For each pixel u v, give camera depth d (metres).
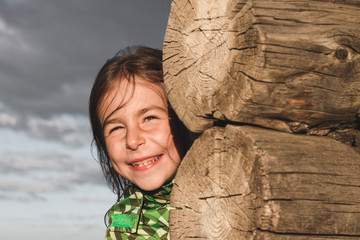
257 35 1.46
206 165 1.76
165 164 2.43
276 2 1.54
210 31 1.74
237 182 1.54
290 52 1.47
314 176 1.43
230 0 1.65
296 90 1.51
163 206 2.56
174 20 1.98
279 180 1.39
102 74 2.54
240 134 1.53
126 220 2.58
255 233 1.42
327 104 1.58
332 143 1.59
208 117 1.80
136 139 2.37
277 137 1.51
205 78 1.75
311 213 1.40
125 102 2.40
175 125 2.44
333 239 1.44
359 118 1.70
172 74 1.99
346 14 1.60
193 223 1.83
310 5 1.57
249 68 1.49
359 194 1.48
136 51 2.62
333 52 1.52
